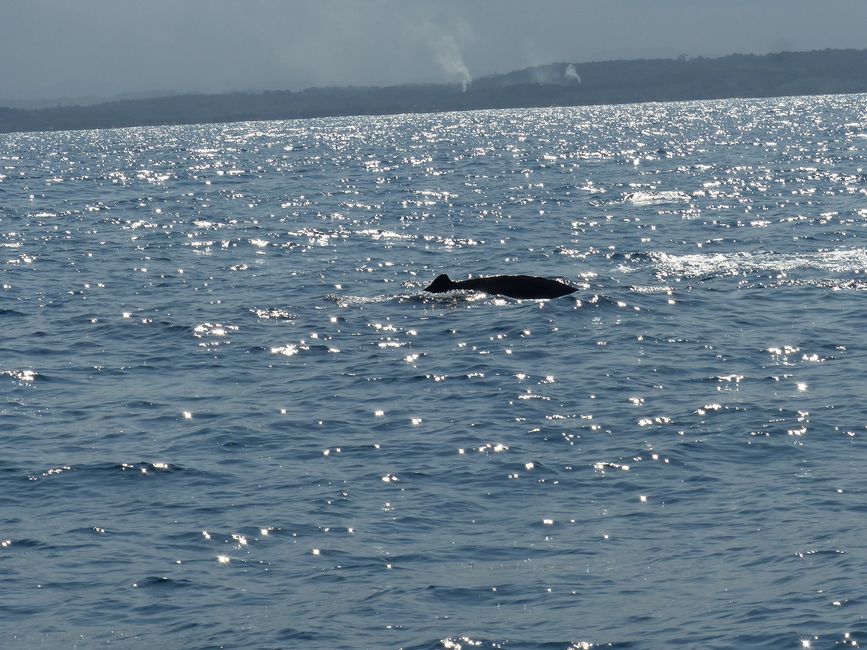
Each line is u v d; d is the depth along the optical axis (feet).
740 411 159.33
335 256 329.31
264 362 199.11
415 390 176.96
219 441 152.87
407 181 623.36
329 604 102.47
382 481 134.82
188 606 102.94
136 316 241.76
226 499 130.00
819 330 210.18
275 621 99.40
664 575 106.52
